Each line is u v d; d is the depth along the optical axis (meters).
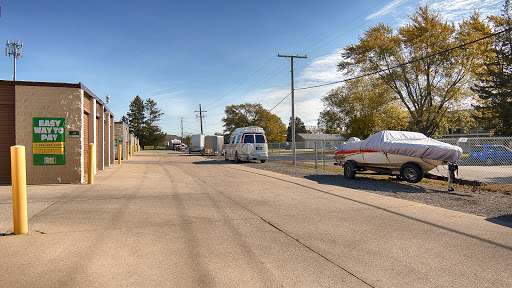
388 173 12.02
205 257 4.11
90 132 14.40
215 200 8.09
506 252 4.36
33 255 4.11
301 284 3.34
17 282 3.31
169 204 7.54
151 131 92.44
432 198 8.61
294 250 4.40
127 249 4.38
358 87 42.69
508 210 7.13
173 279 3.44
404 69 32.53
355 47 37.75
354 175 12.62
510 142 10.94
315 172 15.84
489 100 32.69
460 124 34.28
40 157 10.70
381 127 42.19
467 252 4.35
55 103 10.77
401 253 4.29
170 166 20.36
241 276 3.53
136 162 25.17
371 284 3.35
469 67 31.09
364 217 6.31
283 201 7.98
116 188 10.04
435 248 4.50
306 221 5.99
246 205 7.47
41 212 6.58
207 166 20.33
